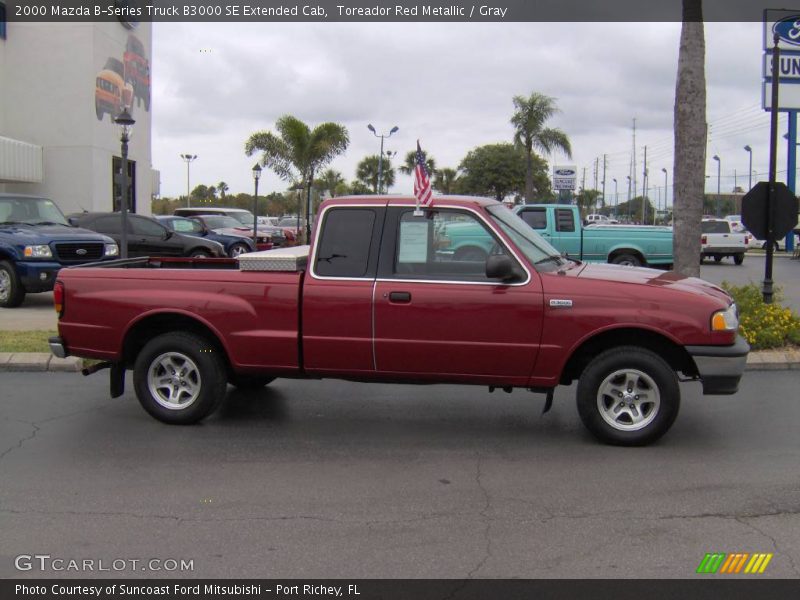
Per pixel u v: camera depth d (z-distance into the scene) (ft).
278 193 218.79
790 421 23.41
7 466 19.48
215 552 14.61
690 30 34.17
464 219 21.21
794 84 75.61
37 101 91.15
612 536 15.25
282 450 20.92
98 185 93.35
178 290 22.49
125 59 101.35
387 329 21.21
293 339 21.77
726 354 20.02
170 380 23.24
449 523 15.93
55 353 23.63
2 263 44.88
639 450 20.68
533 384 20.86
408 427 23.15
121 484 18.24
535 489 17.88
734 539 15.10
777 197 35.73
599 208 354.13
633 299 20.26
